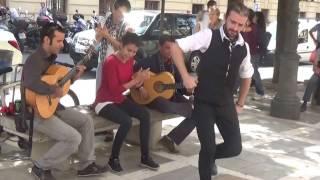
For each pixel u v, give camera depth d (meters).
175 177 5.45
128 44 5.48
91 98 9.71
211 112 4.57
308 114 9.40
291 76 8.75
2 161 5.55
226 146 4.67
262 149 6.77
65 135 4.84
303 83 13.64
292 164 6.23
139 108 5.58
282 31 12.24
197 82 4.57
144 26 13.06
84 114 5.23
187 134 6.23
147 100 6.00
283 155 6.58
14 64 6.97
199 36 4.46
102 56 6.29
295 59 8.73
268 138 7.39
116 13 6.43
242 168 5.93
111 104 5.49
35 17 20.17
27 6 21.61
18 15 17.98
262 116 8.90
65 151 4.89
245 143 7.00
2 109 5.41
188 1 28.33
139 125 5.84
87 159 5.21
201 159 4.64
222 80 4.52
